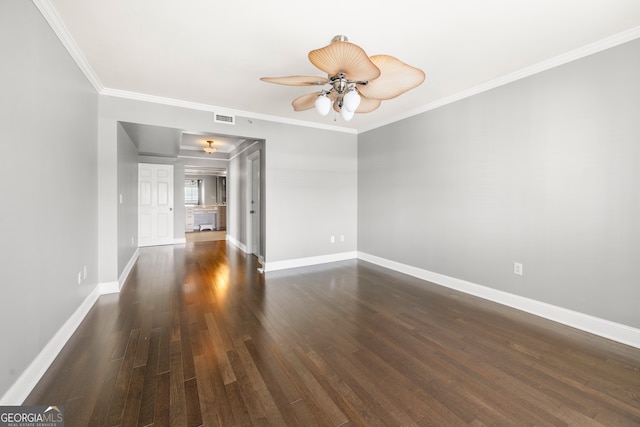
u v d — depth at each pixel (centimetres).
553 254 261
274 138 438
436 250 375
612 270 227
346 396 161
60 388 165
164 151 571
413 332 239
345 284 372
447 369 188
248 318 265
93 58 254
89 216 287
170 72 283
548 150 262
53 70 198
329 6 186
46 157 186
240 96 347
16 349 150
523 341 224
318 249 486
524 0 181
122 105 331
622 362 195
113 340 222
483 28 211
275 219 444
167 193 685
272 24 206
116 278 334
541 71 265
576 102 243
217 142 597
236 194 666
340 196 507
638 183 213
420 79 187
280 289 350
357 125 485
